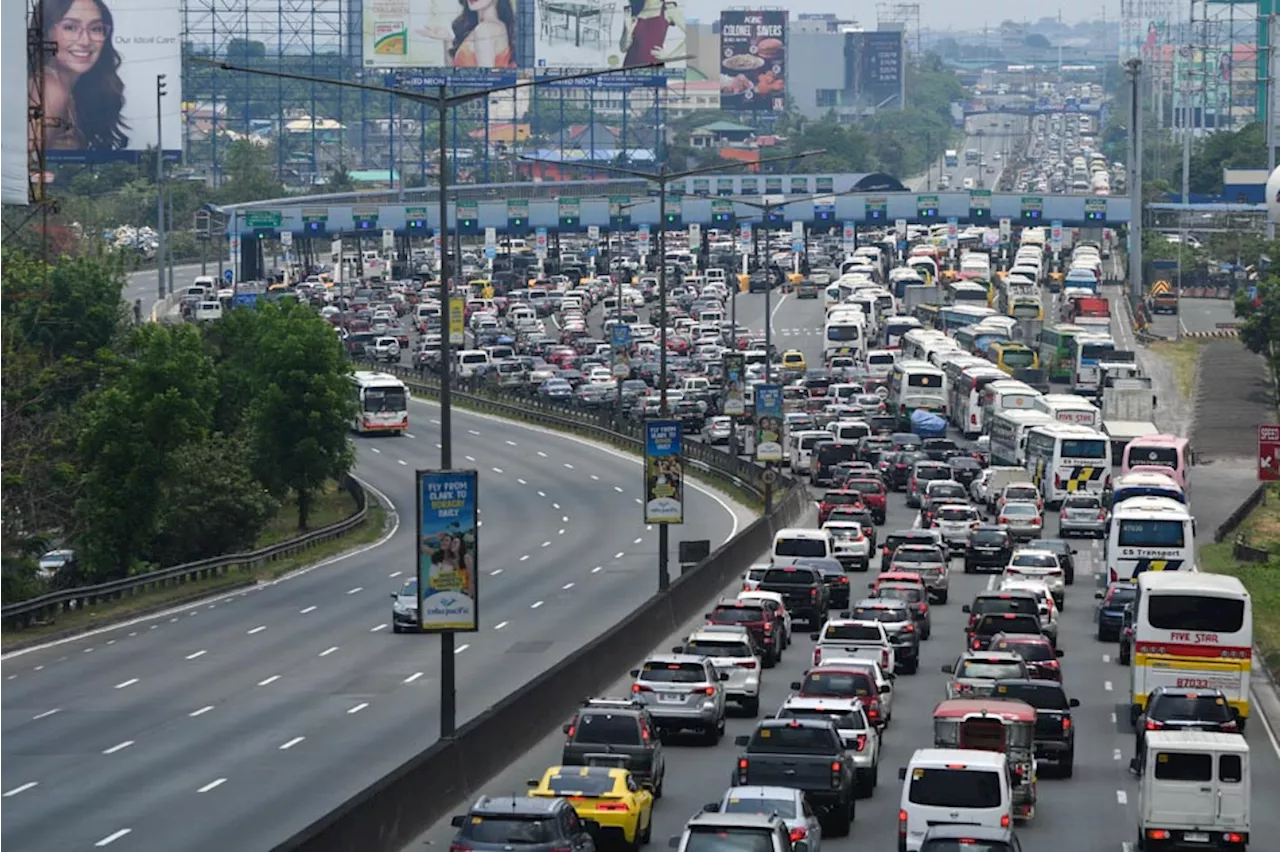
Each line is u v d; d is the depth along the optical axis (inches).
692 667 5743.1
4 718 6338.6
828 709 5022.1
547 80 5802.2
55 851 4397.1
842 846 4436.5
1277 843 4571.9
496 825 3661.4
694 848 3545.8
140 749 5733.3
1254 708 6643.7
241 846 4414.4
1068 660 7465.6
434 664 7303.2
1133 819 4813.0
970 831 3592.5
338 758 5511.8
